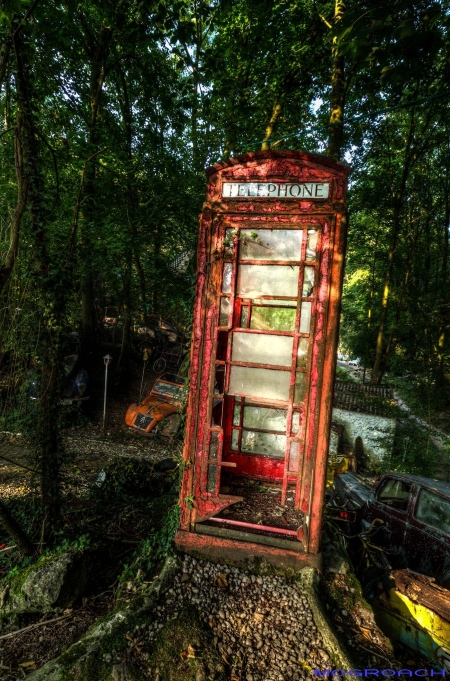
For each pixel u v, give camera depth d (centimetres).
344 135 1340
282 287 326
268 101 1057
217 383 370
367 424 1237
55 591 323
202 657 245
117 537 461
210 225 330
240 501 338
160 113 1195
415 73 370
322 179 310
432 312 1301
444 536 457
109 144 1015
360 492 640
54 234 762
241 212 325
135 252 1014
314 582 304
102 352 1475
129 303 1358
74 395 1081
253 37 928
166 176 1035
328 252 307
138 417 1009
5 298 487
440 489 498
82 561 356
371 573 402
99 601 346
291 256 321
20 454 719
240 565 320
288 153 312
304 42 944
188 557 328
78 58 1141
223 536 329
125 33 668
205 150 1213
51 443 449
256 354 328
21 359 493
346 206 307
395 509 533
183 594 294
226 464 328
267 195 320
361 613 300
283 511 356
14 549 430
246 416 425
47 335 449
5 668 272
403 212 1761
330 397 306
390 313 1967
